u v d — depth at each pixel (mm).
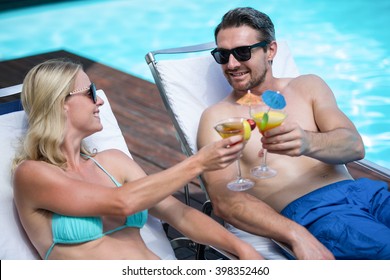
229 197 4242
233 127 3611
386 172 4719
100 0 15836
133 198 3594
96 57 11828
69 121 3879
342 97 9125
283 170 4469
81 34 13305
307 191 4422
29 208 3744
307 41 11445
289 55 5621
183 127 4988
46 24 14188
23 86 3861
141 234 4398
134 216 3898
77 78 3857
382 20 12234
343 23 12234
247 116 4625
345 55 10672
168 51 5215
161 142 7438
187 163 3621
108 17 14359
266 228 4059
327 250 3928
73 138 3922
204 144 4598
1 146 4293
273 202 4445
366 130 8141
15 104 4766
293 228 4000
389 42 11094
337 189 4367
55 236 3695
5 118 4453
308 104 4730
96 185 3674
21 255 3953
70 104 3846
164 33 12883
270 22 4723
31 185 3676
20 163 3789
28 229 3803
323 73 9992
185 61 5234
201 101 5145
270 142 3912
